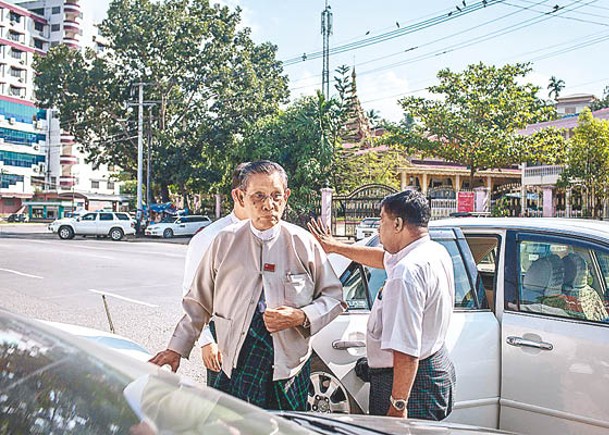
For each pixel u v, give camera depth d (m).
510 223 3.66
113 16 35.78
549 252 3.46
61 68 35.75
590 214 26.48
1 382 1.41
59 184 69.62
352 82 29.30
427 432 2.06
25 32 72.94
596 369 3.06
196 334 2.78
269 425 1.57
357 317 3.52
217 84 35.62
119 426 1.37
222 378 2.71
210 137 34.44
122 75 36.59
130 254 19.22
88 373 1.55
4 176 65.06
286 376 2.63
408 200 2.76
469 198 24.45
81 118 36.94
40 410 1.35
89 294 10.43
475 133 25.89
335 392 3.43
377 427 2.08
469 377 3.26
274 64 33.25
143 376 1.65
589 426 3.05
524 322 3.35
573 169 25.66
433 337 2.70
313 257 2.75
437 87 27.42
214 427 1.48
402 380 2.56
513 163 26.78
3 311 1.83
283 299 2.67
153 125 35.84
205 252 2.80
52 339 1.68
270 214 2.64
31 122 68.75
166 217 33.03
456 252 3.58
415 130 28.53
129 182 68.44
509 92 27.00
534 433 3.24
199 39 36.28
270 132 29.58
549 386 3.20
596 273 3.28
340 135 30.12
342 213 26.12
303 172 27.38
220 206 36.38
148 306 9.26
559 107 64.94
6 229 42.69
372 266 3.23
